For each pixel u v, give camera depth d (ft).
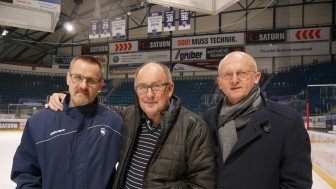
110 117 7.07
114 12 65.92
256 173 5.83
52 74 70.69
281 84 54.39
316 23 53.83
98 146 6.70
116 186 6.62
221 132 6.37
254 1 57.93
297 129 5.80
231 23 60.18
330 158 17.80
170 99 6.88
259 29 57.72
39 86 69.10
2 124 44.42
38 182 6.61
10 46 64.85
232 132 6.18
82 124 6.67
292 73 54.44
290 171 5.67
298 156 5.66
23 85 67.92
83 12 63.31
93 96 6.83
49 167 6.39
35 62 72.08
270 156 5.81
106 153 6.77
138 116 6.64
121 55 68.13
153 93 6.33
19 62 69.05
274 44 56.08
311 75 52.70
